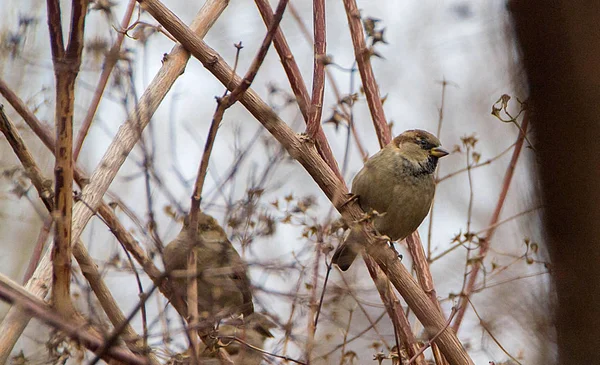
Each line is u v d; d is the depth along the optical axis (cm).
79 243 768
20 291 691
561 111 873
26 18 1072
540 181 895
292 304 716
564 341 869
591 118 858
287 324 713
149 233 722
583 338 853
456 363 856
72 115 683
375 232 890
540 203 899
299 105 940
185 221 717
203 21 948
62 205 690
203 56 860
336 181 854
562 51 871
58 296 688
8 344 705
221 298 780
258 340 811
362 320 930
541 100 888
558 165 875
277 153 811
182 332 675
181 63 893
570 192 868
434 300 970
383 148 1056
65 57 669
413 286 872
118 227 793
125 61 712
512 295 994
